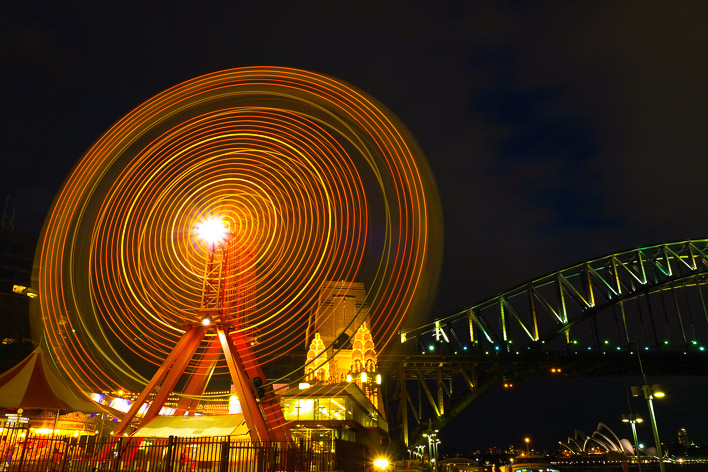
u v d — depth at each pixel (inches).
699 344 4495.6
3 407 1112.8
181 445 915.4
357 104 1364.4
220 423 1210.6
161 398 1198.9
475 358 3900.1
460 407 3831.2
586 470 6865.2
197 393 1263.5
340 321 3262.8
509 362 3956.7
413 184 1301.7
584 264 4503.0
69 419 1467.8
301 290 1195.3
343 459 1193.4
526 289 4384.8
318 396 1894.7
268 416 1263.5
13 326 3437.5
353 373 3058.6
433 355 3811.5
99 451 914.1
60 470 879.1
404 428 3560.5
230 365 1214.9
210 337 1295.5
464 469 3794.3
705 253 4635.8
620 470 6929.1
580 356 4183.1
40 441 947.3
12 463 861.2
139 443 949.8
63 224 1185.4
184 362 1229.1
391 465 2559.1
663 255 4680.1
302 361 3186.5
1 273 4222.4
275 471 874.8
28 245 4480.8
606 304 4377.5
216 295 1251.2
